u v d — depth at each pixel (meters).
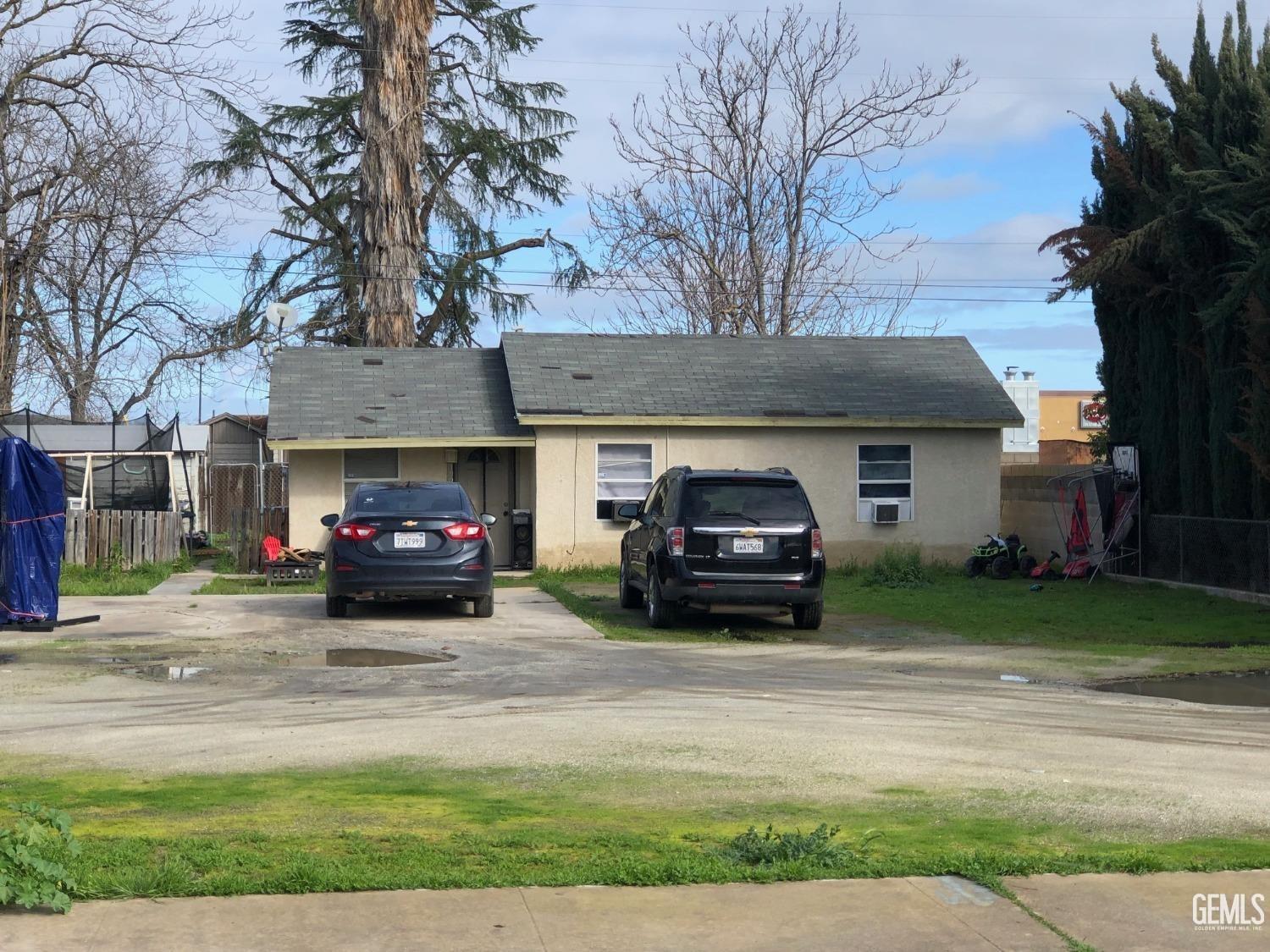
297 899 5.03
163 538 23.16
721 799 6.89
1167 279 21.11
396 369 26.06
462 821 6.30
